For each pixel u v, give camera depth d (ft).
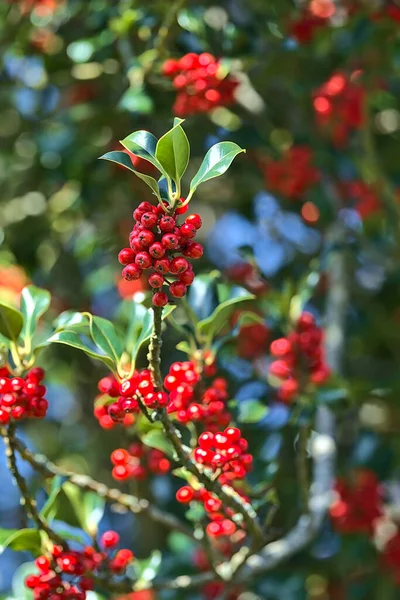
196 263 23.57
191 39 19.30
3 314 12.12
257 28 19.60
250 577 14.80
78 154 21.90
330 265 21.22
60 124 23.31
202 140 21.15
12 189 24.39
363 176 21.56
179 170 9.97
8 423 11.79
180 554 18.57
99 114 21.63
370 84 21.06
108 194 22.98
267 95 22.81
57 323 12.96
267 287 19.10
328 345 20.07
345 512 18.21
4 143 25.04
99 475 25.14
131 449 13.96
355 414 23.54
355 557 20.22
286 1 19.83
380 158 23.71
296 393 15.70
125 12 18.72
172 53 18.60
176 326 13.64
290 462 19.43
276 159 20.90
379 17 19.88
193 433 12.78
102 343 11.81
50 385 25.98
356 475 20.18
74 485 14.17
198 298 14.67
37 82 23.26
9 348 12.32
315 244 22.93
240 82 18.60
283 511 19.61
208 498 12.57
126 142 10.37
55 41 21.80
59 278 24.80
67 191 24.03
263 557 15.14
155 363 10.60
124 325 18.16
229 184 24.86
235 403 14.29
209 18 21.27
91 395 25.88
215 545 17.16
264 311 17.60
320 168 21.66
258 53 19.72
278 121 22.38
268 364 18.53
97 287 23.53
